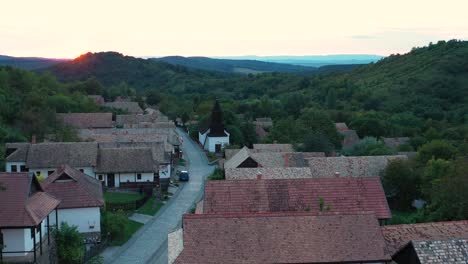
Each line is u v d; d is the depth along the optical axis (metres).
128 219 58.50
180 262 31.38
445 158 77.75
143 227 56.66
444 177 53.38
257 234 33.25
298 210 42.38
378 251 32.88
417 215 53.66
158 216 61.78
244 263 31.61
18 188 38.09
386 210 42.97
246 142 121.94
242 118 149.00
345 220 34.59
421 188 66.81
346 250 32.81
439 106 158.12
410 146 106.50
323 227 34.09
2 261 36.19
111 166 75.06
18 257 37.09
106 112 138.25
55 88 157.62
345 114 152.50
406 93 174.62
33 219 36.31
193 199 71.00
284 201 43.03
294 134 110.88
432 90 171.38
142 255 46.91
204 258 31.69
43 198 40.91
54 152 77.25
